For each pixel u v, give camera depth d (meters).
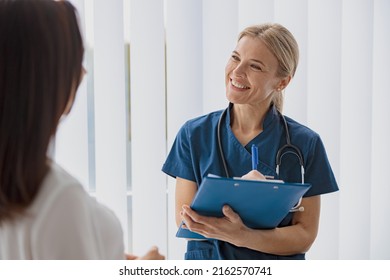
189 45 2.07
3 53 0.81
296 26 2.16
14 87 0.81
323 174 1.66
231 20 2.09
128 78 2.05
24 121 0.81
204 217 1.39
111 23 2.00
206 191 1.29
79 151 1.98
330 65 2.21
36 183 0.83
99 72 2.00
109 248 0.91
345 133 2.28
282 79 1.64
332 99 2.21
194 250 1.62
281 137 1.67
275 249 1.53
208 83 2.09
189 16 2.07
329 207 2.23
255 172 1.44
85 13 1.99
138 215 2.07
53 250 0.82
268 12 2.12
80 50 0.89
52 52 0.83
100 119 2.02
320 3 2.20
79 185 0.86
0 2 0.83
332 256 2.23
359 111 2.28
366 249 2.31
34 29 0.82
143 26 2.03
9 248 0.86
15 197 0.82
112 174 2.04
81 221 0.84
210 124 1.72
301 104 2.17
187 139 1.70
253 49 1.57
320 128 2.22
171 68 2.06
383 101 2.33
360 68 2.26
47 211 0.82
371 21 2.25
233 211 1.38
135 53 2.04
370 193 2.29
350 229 2.30
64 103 0.87
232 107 1.71
